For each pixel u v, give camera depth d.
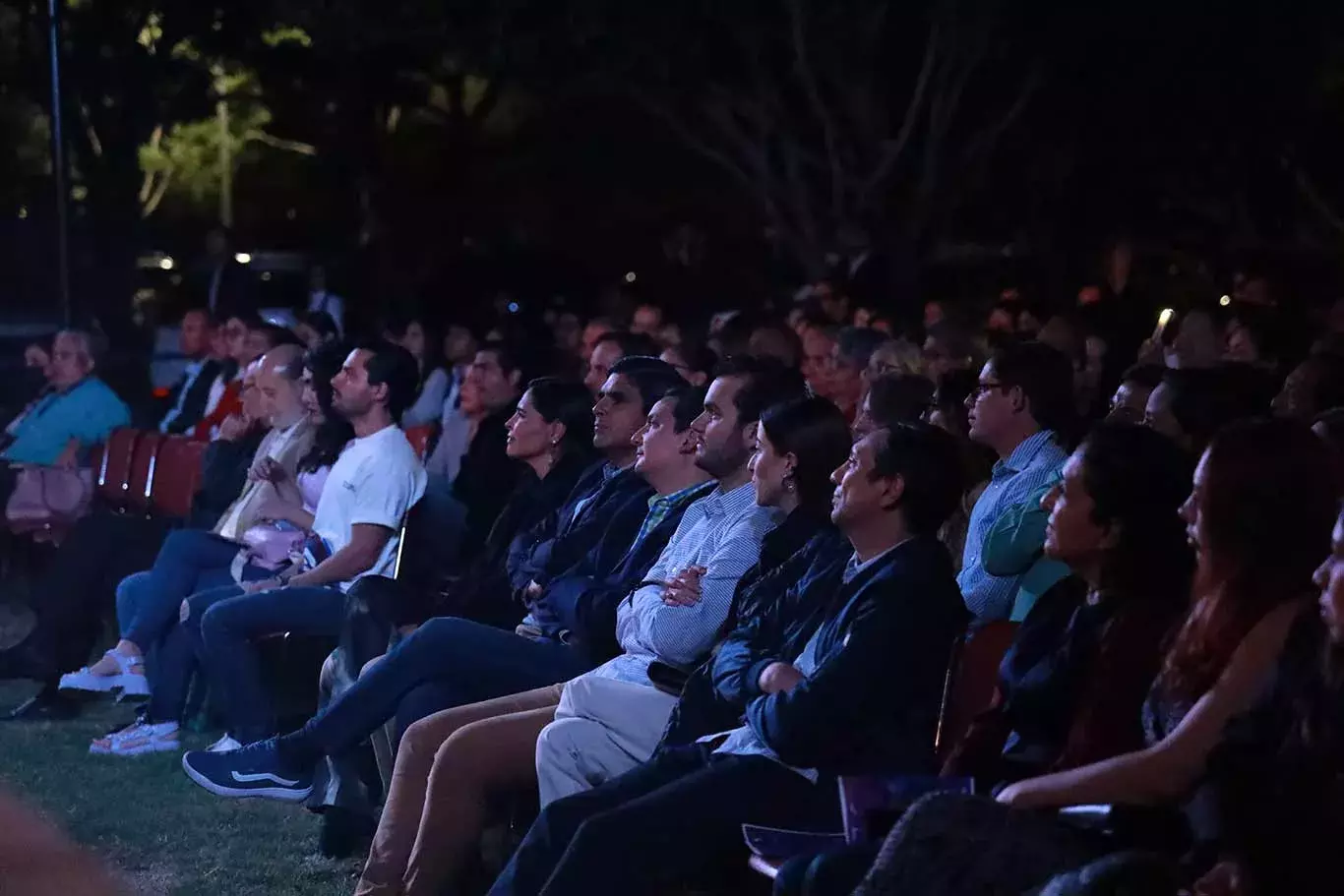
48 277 24.38
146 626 8.25
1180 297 15.71
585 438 7.25
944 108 25.53
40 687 9.48
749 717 4.77
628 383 6.73
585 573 6.48
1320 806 3.61
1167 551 4.27
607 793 4.97
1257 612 3.88
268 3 24.64
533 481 7.33
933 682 4.68
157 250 33.12
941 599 4.70
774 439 5.37
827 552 5.20
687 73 25.47
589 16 24.11
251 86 30.27
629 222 30.00
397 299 23.31
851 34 24.69
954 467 4.83
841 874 4.11
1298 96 26.91
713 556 5.54
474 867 5.64
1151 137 27.19
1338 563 3.57
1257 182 27.70
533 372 10.98
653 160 29.52
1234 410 5.48
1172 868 3.55
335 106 27.62
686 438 6.18
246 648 7.38
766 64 25.92
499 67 24.80
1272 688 3.79
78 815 7.04
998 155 27.48
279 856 6.56
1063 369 5.80
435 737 5.78
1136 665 4.19
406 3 24.20
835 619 4.81
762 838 4.60
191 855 6.56
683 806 4.71
